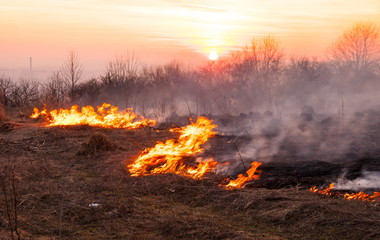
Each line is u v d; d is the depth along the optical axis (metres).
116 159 10.34
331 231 5.51
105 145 11.27
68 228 6.01
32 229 5.92
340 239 5.30
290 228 5.78
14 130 15.11
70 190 7.73
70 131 14.51
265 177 8.91
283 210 6.21
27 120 18.61
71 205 6.86
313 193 7.21
